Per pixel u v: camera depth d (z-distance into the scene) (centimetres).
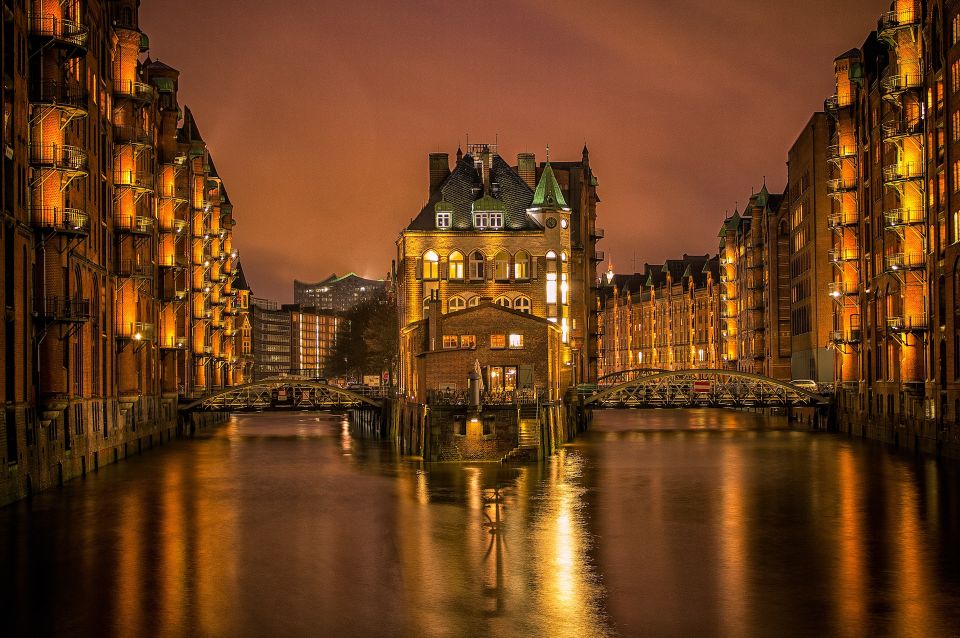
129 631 2831
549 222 9281
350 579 3375
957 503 4809
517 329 6712
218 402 9825
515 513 4578
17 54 4556
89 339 5772
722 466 6366
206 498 5059
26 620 2928
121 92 6675
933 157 6519
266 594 3192
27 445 4712
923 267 6775
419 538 4025
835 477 5747
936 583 3303
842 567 3516
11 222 4388
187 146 9431
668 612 2989
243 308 14438
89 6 5841
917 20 6762
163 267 8300
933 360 6588
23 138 4628
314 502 4934
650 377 9588
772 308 11844
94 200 5944
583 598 3136
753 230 12562
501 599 3128
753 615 2959
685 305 17700
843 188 8469
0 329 4256
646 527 4238
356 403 9312
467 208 9475
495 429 6400
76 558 3675
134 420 7188
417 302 9225
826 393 9312
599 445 7944
